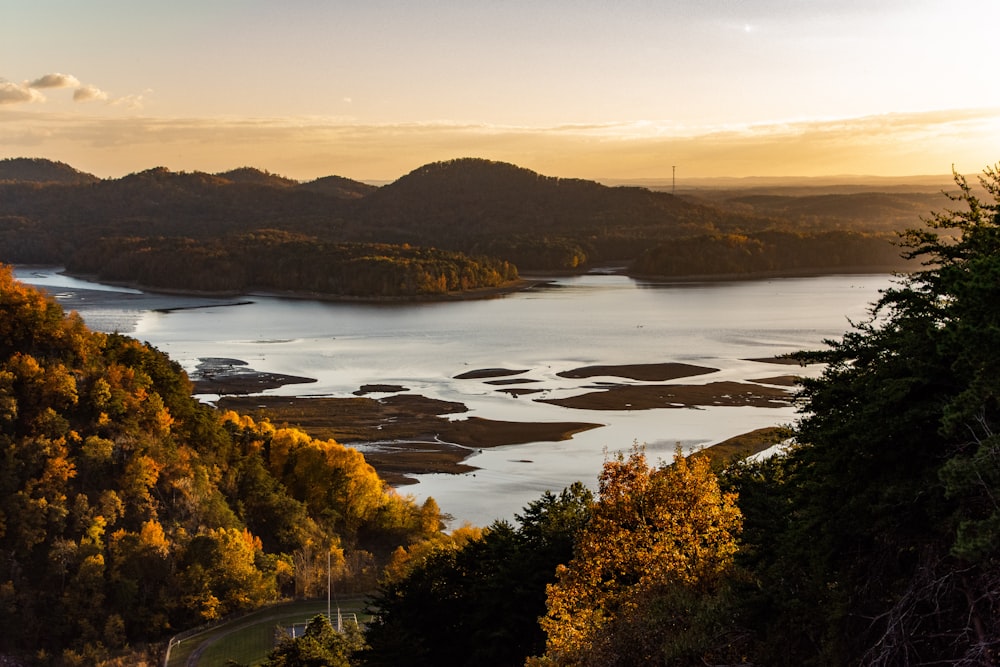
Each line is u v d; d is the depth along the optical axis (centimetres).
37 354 9081
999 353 1747
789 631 2242
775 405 13612
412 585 4541
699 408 13550
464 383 16088
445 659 4288
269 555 8125
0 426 7769
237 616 7150
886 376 2138
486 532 5256
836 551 2102
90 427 8369
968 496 1783
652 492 3475
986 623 1659
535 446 11731
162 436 9119
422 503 9888
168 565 7206
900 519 1961
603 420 12925
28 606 6644
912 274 2438
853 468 2123
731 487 3775
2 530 6956
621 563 3353
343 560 8231
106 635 6588
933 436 2019
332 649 5038
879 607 1948
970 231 2305
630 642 2656
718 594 2611
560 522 4459
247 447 10806
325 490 10056
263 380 16688
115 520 7625
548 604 3447
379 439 12350
